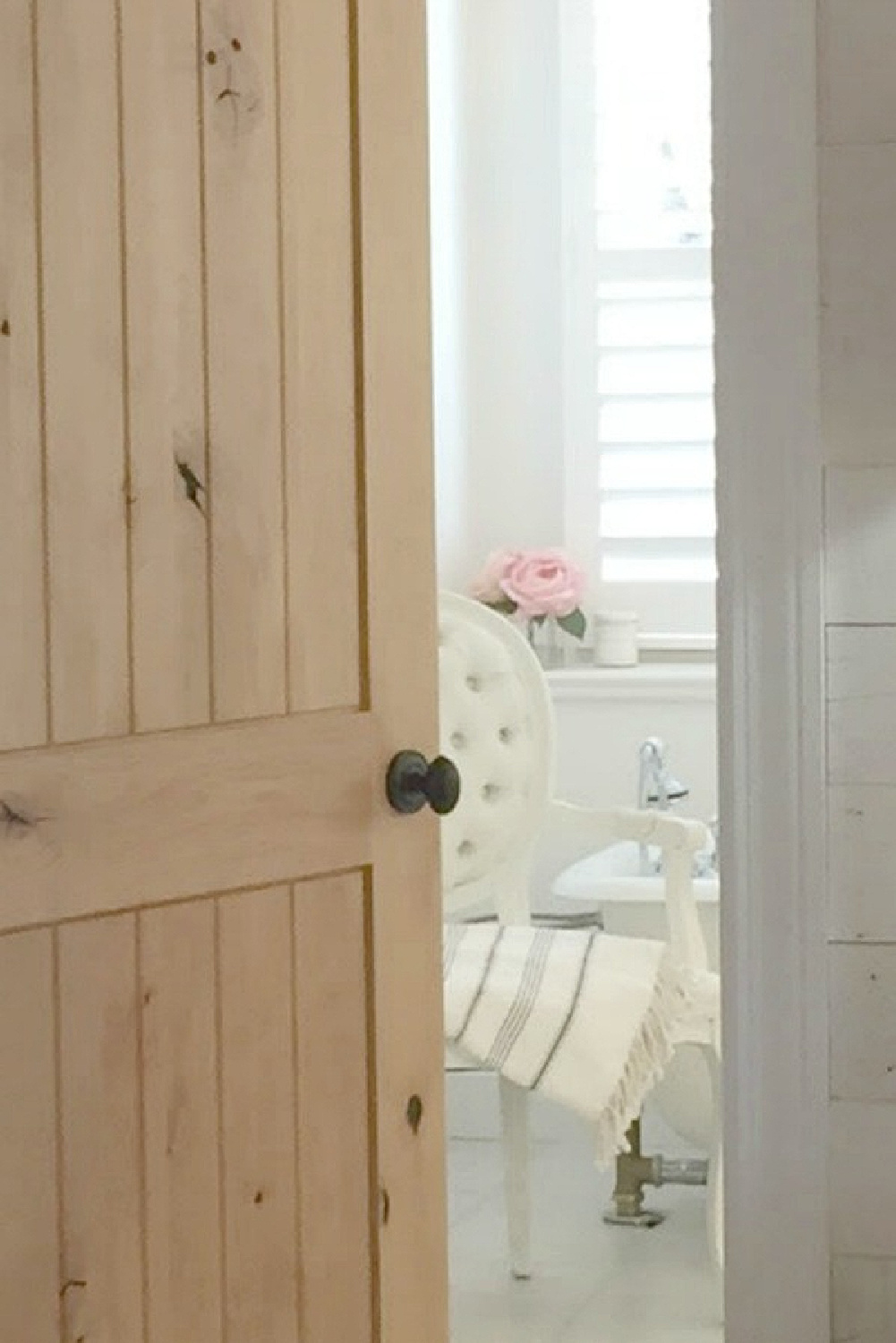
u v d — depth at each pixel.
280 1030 2.67
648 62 5.45
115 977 2.51
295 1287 2.70
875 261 2.79
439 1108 2.87
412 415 2.82
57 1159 2.47
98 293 2.48
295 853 2.67
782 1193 2.84
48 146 2.43
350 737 2.73
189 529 2.57
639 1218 4.82
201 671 2.59
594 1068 4.19
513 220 5.57
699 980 4.31
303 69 2.68
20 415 2.41
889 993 2.83
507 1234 4.75
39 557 2.44
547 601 5.30
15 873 2.42
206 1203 2.60
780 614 2.81
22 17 2.40
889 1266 2.84
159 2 2.53
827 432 2.81
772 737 2.82
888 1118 2.83
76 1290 2.49
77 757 2.46
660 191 5.46
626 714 5.35
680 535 5.48
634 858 5.06
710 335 5.44
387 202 2.78
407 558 2.81
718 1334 4.14
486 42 5.54
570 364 5.50
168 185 2.54
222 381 2.60
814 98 2.79
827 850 2.83
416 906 2.83
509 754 4.69
